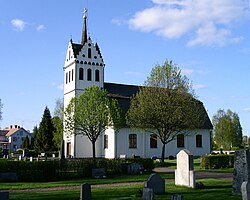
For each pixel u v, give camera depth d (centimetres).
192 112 4469
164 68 4559
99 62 6550
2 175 2620
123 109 5934
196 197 1647
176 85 4538
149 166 3331
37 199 1697
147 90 4525
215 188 1977
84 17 6869
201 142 6225
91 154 6141
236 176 1719
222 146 9456
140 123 4494
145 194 1336
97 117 4897
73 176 2867
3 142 13062
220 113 10338
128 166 3139
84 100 4984
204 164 3694
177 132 4612
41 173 2692
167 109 4375
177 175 2133
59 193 1909
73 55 6444
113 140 5612
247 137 10931
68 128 5088
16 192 1995
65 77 6738
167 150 5903
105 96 5081
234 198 1603
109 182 2486
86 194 1386
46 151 7656
